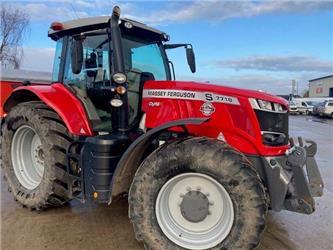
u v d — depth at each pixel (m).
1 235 3.50
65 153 3.92
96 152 3.36
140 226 3.10
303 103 36.09
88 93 3.99
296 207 3.06
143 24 4.02
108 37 3.77
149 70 4.21
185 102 3.37
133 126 3.73
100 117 3.93
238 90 3.35
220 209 3.03
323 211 4.43
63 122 4.02
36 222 3.84
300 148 3.16
